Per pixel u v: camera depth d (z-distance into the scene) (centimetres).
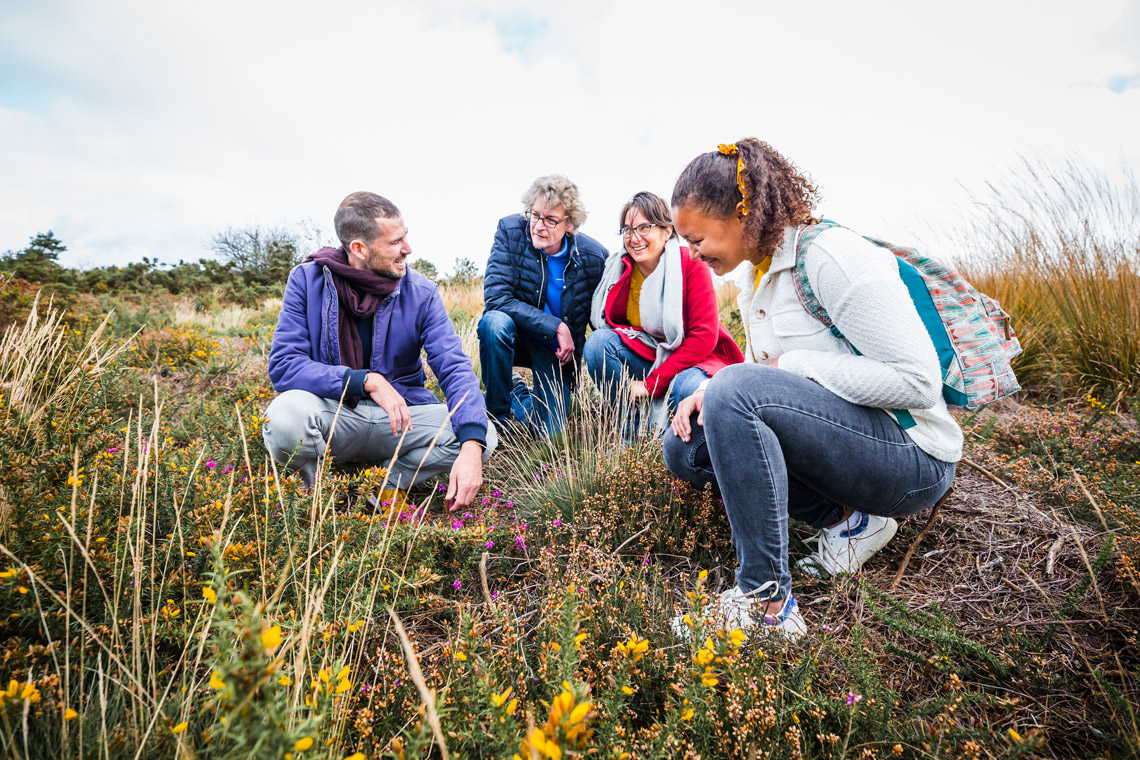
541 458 293
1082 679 148
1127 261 413
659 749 103
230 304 1503
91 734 109
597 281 366
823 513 204
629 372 331
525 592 186
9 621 124
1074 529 206
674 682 131
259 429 243
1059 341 411
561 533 214
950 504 234
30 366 233
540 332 348
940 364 169
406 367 281
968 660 154
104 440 175
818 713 126
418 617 177
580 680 114
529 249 354
